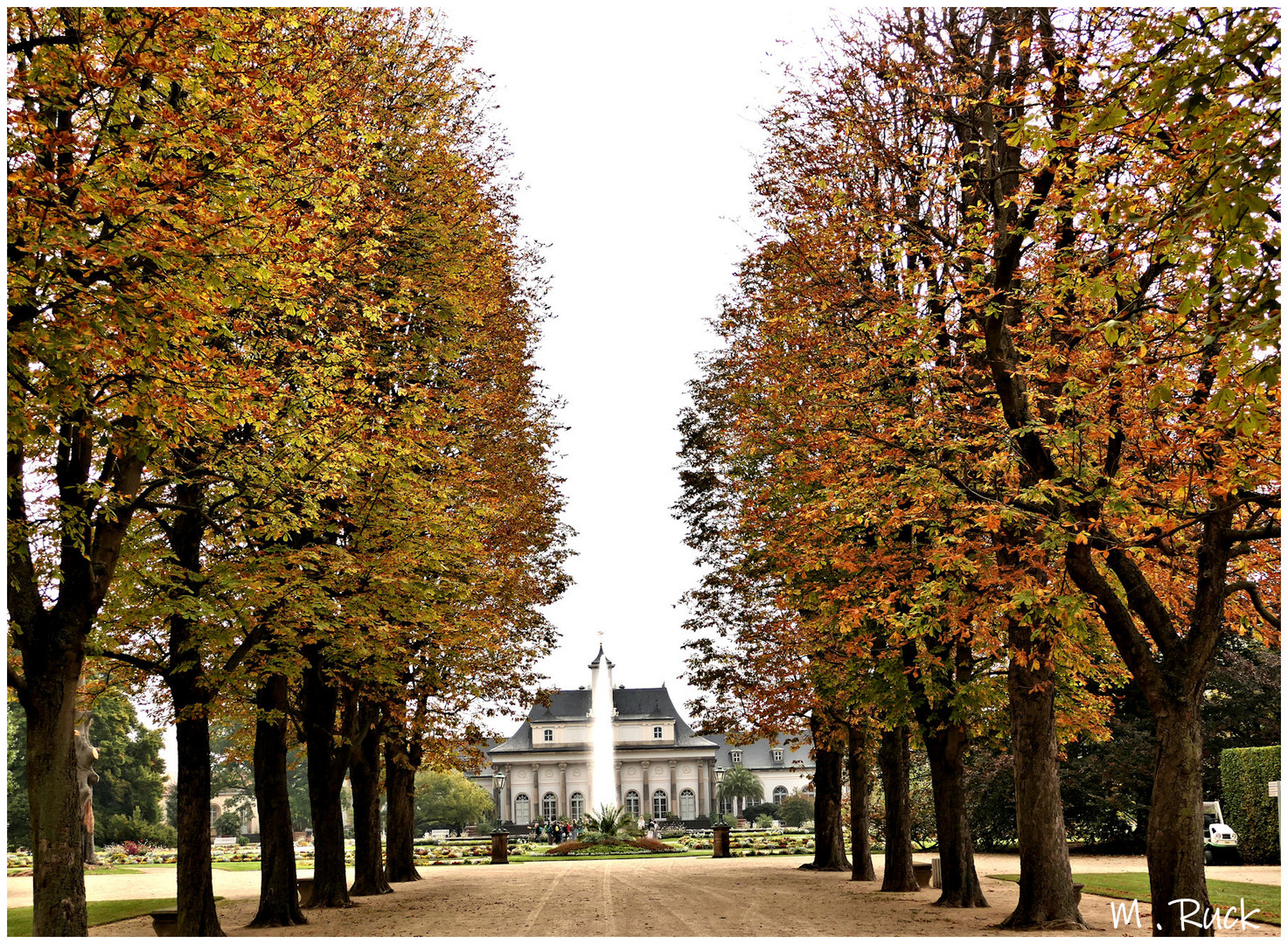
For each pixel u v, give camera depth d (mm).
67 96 11797
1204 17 10570
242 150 12875
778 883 29219
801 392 20484
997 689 19922
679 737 128000
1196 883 12547
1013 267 14719
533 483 31328
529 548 31234
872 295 18562
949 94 17141
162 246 11320
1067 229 15062
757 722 30906
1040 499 12906
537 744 127250
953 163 16938
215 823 103062
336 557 17500
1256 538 12688
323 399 16703
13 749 67312
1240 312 10211
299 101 15133
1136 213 12203
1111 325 12000
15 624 12320
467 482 22578
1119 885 24453
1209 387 12852
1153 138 12039
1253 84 10078
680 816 124312
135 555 15914
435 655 25516
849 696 22281
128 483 13750
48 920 11852
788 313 21109
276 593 16359
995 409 16219
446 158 23250
